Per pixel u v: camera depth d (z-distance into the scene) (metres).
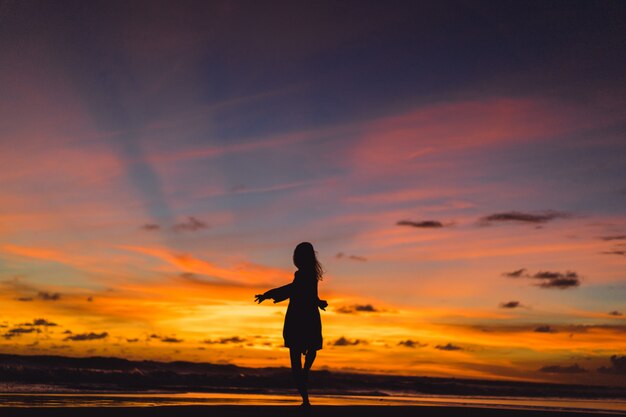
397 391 30.62
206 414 8.95
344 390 29.34
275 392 23.95
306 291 8.32
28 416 8.14
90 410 9.22
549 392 35.75
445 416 10.25
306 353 8.39
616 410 18.00
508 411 12.13
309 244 8.60
